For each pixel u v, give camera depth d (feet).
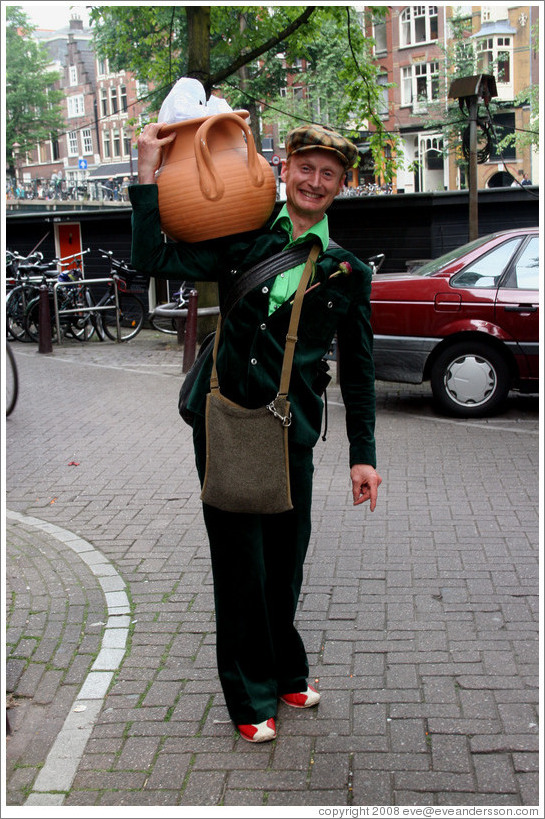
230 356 9.13
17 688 11.34
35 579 15.02
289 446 9.44
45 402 31.48
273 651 10.30
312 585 14.48
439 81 122.83
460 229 44.70
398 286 26.78
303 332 9.16
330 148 8.73
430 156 159.94
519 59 138.72
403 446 23.65
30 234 61.21
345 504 18.78
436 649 12.12
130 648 12.42
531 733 9.96
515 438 24.29
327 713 10.52
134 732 10.27
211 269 9.29
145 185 8.96
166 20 51.57
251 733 9.92
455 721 10.26
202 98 9.37
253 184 8.99
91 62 256.73
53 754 9.87
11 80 211.20
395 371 26.94
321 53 94.38
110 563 15.78
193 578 15.01
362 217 45.88
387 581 14.57
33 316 50.03
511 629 12.67
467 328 26.13
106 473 21.99
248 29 44.14
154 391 33.04
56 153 270.46
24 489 20.77
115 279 49.06
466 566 15.14
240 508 9.16
